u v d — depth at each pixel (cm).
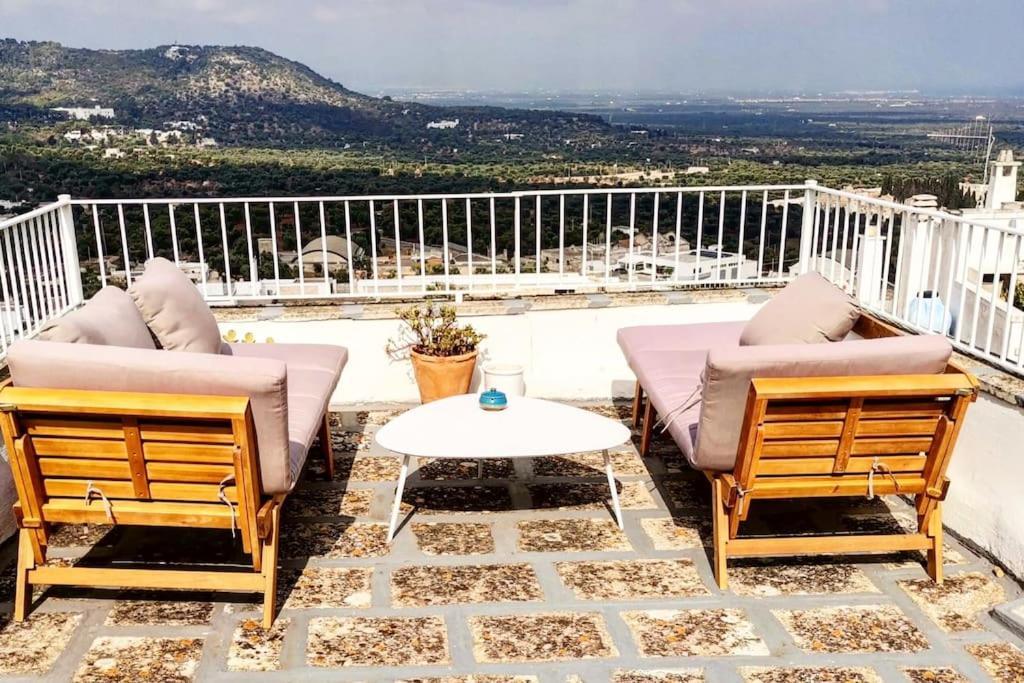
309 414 323
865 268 495
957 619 271
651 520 340
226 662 245
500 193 504
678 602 279
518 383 465
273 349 401
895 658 250
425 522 338
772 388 256
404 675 240
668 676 240
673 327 439
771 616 271
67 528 326
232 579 261
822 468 278
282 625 264
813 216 548
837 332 327
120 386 242
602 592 285
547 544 320
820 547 288
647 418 403
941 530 295
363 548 316
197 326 331
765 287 535
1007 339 329
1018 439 296
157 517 257
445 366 460
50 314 452
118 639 255
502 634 260
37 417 246
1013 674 242
